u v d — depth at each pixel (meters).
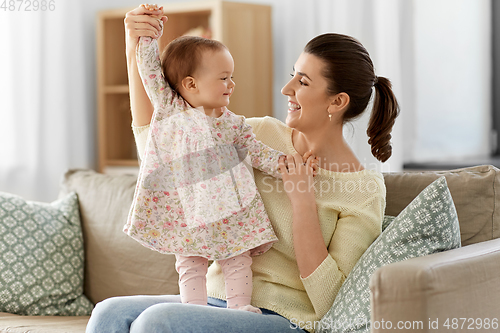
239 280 1.40
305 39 3.16
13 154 2.82
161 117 1.43
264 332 1.25
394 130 2.79
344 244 1.39
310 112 1.44
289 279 1.41
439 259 1.09
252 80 3.11
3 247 1.83
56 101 3.03
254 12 3.10
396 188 1.67
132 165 3.23
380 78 1.49
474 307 1.11
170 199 1.43
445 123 2.97
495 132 3.06
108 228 1.97
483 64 3.01
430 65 2.92
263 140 1.57
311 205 1.39
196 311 1.19
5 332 1.60
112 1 3.48
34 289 1.84
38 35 2.92
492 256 1.18
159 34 1.43
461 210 1.54
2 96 2.78
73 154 3.20
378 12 2.85
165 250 1.43
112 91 3.25
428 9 2.90
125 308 1.28
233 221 1.43
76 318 1.82
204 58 1.42
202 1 3.00
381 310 1.04
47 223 1.94
